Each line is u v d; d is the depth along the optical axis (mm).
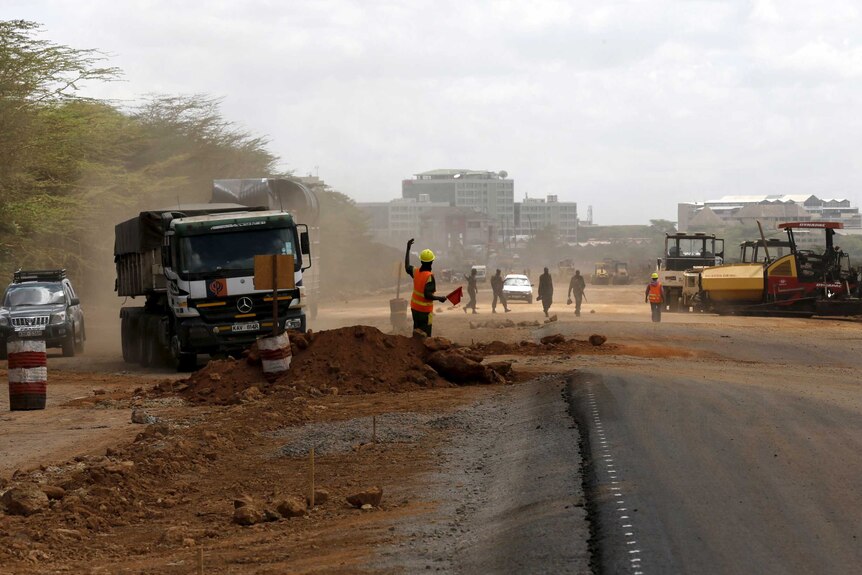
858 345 70625
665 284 119750
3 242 106688
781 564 16516
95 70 108062
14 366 43125
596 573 16406
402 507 23922
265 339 45188
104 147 128500
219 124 175125
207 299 56500
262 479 28344
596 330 76250
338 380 44250
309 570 18438
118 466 27984
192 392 45531
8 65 102812
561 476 24078
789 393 38094
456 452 30469
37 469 29453
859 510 19844
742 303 112625
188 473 29172
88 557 20891
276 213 58531
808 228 110188
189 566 19438
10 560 20438
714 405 33781
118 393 48406
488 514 22172
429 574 17656
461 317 102875
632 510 19953
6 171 104250
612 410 32562
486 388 43781
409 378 44688
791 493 21266
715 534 18234
